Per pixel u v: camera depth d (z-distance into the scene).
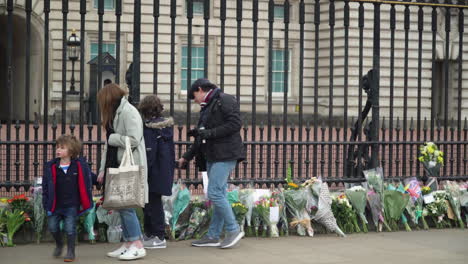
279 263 6.46
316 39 8.34
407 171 12.33
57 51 25.58
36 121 7.43
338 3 27.42
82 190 6.36
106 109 6.47
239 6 8.07
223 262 6.46
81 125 7.51
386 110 26.69
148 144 6.85
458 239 7.87
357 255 6.89
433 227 8.71
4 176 10.48
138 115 6.49
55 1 25.48
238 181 8.13
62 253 6.72
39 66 25.94
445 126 9.05
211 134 6.89
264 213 7.64
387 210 8.31
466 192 8.72
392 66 8.76
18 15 25.38
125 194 6.24
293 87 28.11
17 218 7.00
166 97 26.17
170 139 7.05
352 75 27.00
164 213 7.24
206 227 7.68
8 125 7.38
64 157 6.34
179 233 7.64
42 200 6.54
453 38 29.19
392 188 8.52
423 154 8.91
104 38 25.88
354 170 9.12
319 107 27.80
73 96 24.03
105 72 24.11
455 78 29.23
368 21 27.25
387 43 27.28
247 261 6.52
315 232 8.07
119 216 7.15
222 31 7.92
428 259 6.76
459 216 8.59
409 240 7.77
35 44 26.06
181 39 27.09
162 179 6.93
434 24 8.99
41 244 7.13
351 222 8.15
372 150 8.77
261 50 27.73
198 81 7.10
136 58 7.70
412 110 27.58
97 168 7.59
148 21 26.20
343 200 8.14
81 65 7.53
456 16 29.27
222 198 7.02
